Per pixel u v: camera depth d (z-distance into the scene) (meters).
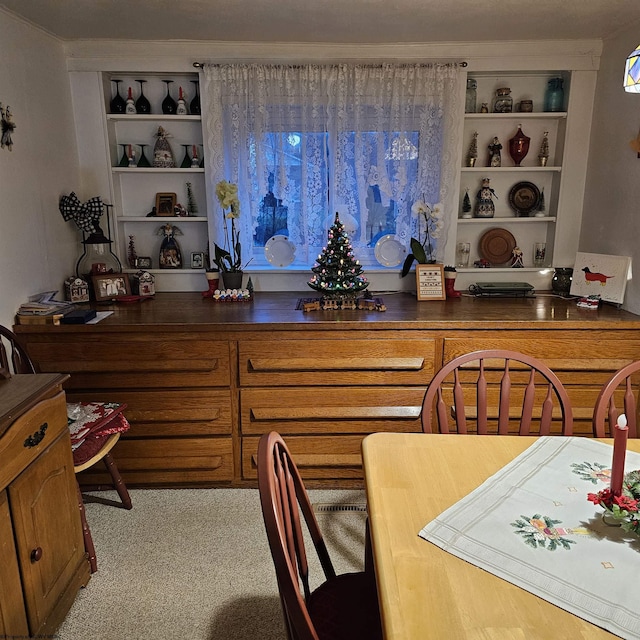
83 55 2.71
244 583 1.88
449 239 2.94
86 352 2.33
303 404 2.41
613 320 2.33
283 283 3.02
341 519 2.25
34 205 2.43
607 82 2.65
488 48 2.70
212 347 2.34
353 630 1.14
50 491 1.59
